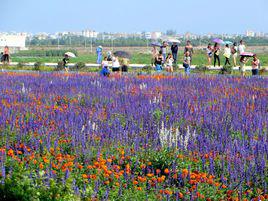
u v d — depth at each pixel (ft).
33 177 59.62
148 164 70.23
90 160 72.38
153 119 96.12
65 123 89.25
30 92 131.85
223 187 63.46
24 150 72.74
